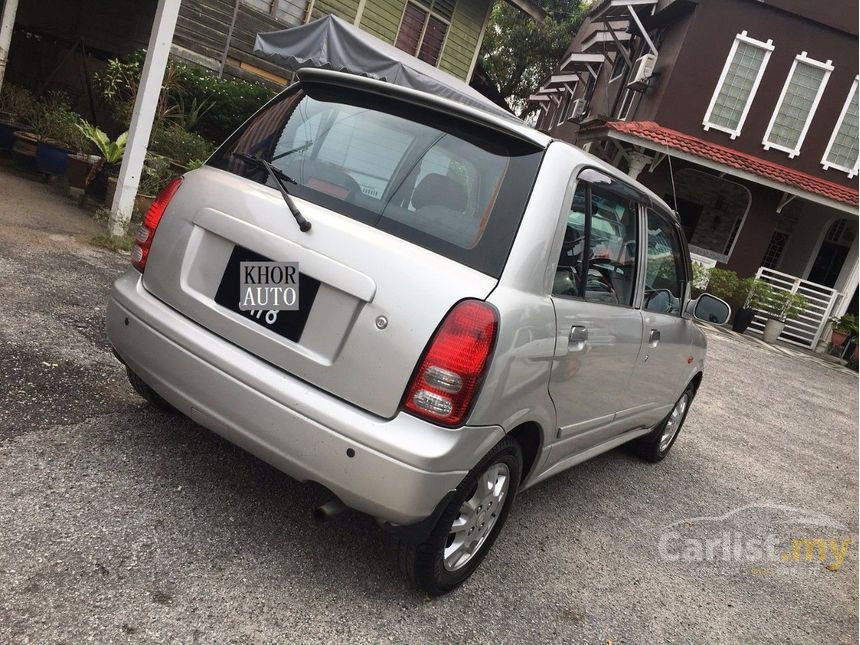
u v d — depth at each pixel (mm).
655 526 4262
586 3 35062
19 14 12156
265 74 13148
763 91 17547
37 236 5988
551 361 2818
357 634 2445
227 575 2537
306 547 2838
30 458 2871
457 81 11086
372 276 2432
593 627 2992
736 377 10438
